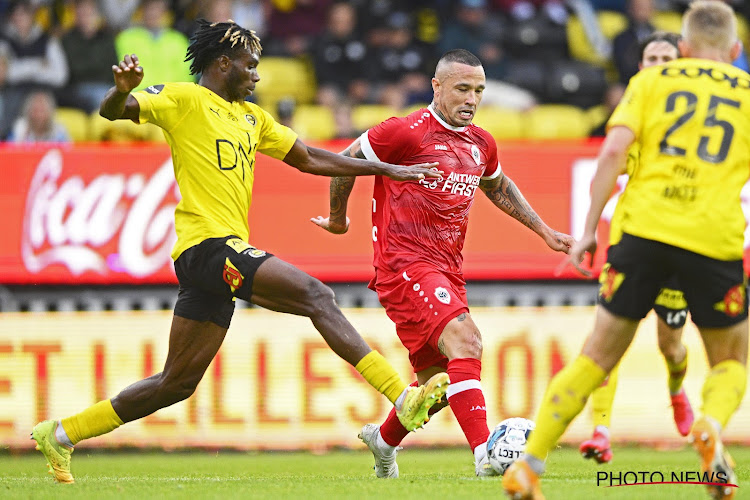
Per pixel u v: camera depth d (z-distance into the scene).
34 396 32.69
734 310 14.24
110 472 24.69
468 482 18.36
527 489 13.68
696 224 13.95
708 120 14.24
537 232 22.22
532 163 32.50
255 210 32.16
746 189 31.06
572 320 33.09
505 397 32.84
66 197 32.38
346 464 27.59
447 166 20.61
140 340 32.94
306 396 32.72
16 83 43.62
